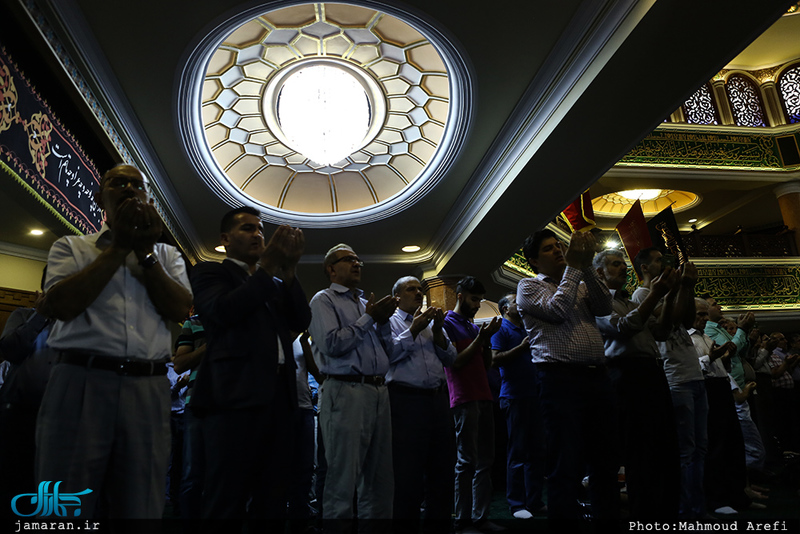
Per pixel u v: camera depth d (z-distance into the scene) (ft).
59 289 5.35
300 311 7.24
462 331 12.61
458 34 15.35
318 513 12.05
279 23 17.48
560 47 15.65
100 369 5.55
